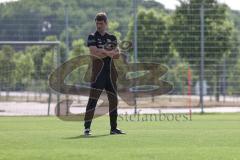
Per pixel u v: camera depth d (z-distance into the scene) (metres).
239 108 71.19
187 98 76.56
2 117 54.78
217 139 29.70
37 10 69.75
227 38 70.75
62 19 69.75
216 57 70.38
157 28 69.12
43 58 68.75
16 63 69.12
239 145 26.95
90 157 22.41
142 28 68.75
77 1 70.19
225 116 55.69
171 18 70.06
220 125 41.41
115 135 31.91
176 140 29.08
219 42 70.25
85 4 70.38
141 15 69.69
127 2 69.00
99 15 33.22
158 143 27.66
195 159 22.02
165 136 31.19
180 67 70.12
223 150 24.77
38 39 69.75
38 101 72.44
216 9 69.88
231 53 71.12
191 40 69.50
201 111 63.12
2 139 29.62
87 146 26.36
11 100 70.88
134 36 64.94
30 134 32.75
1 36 69.25
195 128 38.03
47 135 32.03
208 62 70.50
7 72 69.25
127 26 68.44
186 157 22.55
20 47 68.62
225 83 72.00
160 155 23.08
